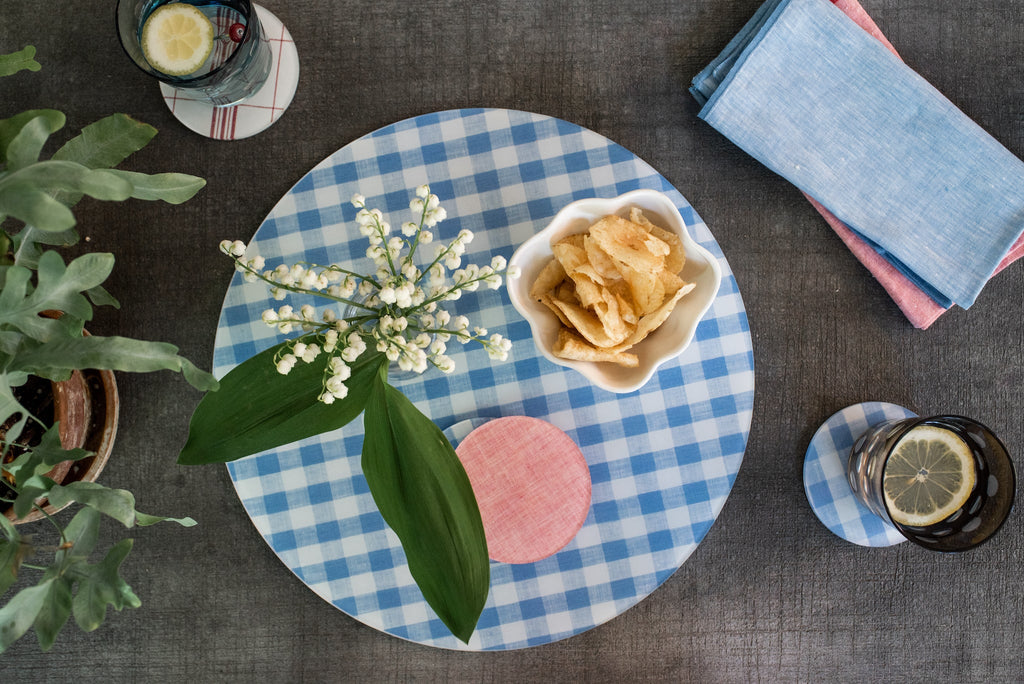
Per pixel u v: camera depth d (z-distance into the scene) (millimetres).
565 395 848
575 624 848
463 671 876
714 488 847
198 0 843
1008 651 880
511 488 835
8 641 648
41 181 615
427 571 678
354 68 878
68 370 687
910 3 886
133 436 863
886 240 842
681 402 847
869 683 880
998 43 886
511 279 754
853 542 858
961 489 830
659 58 880
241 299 835
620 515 849
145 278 870
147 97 875
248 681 873
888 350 879
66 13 877
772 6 854
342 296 699
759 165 877
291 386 697
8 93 875
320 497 842
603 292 757
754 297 878
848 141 840
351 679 875
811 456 866
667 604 877
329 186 842
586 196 846
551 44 881
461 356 845
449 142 846
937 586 881
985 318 883
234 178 873
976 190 836
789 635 877
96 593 656
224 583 870
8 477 786
